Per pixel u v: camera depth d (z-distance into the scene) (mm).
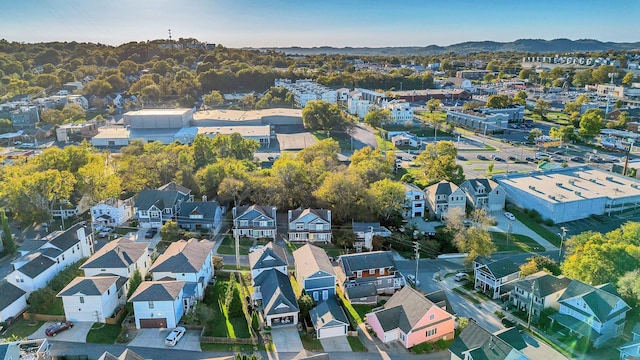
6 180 84125
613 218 88188
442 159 99188
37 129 150125
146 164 93250
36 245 63750
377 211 78875
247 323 53250
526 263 68562
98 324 52250
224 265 67375
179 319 53062
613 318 49750
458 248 72438
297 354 47719
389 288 62344
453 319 51250
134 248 62875
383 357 48000
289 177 86000
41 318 53188
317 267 58344
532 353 47781
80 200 85438
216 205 80188
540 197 88562
